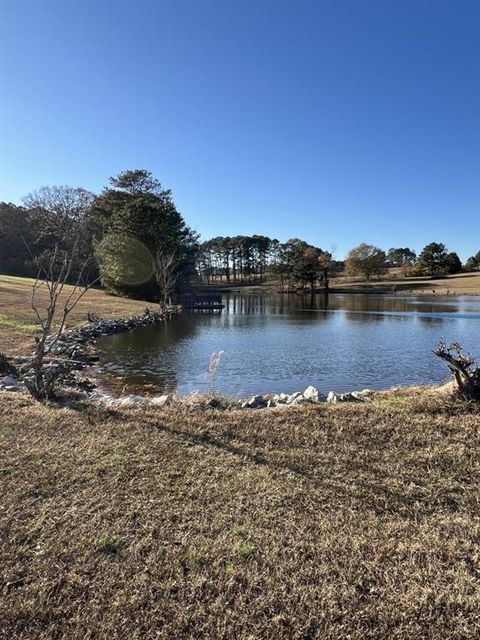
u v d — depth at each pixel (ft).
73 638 7.09
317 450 14.66
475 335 66.90
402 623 7.39
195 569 8.72
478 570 8.71
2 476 12.41
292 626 7.35
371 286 266.16
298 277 239.91
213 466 13.24
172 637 7.12
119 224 128.57
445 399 18.67
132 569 8.70
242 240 339.57
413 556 9.15
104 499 11.22
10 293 85.92
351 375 39.09
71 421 17.39
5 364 29.91
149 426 16.84
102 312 83.87
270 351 51.88
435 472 12.98
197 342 59.21
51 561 8.91
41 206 117.60
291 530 10.03
